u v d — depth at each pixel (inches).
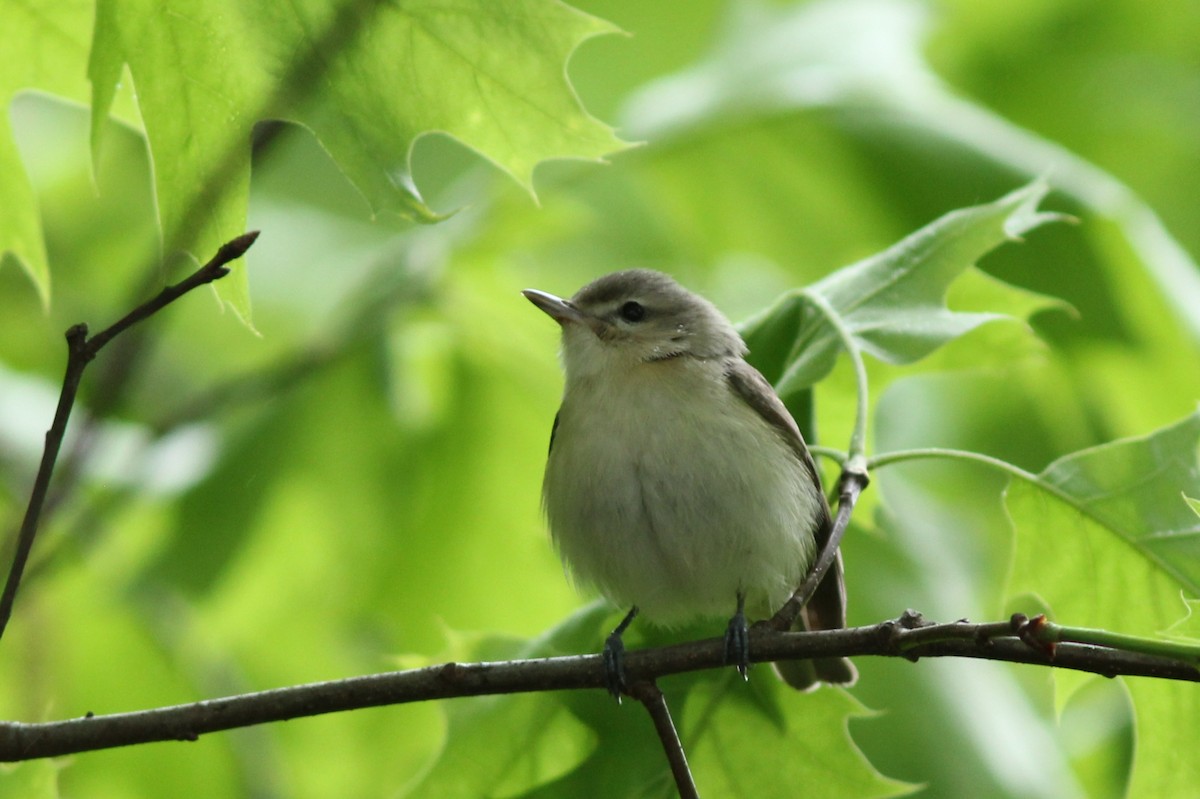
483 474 502.6
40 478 234.1
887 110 489.4
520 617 498.3
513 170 259.3
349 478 499.2
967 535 526.0
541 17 249.9
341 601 501.4
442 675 269.1
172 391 544.7
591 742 317.4
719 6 560.7
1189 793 282.8
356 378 492.4
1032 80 600.1
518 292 494.0
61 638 486.6
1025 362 360.2
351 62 252.2
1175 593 289.4
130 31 246.7
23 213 312.0
